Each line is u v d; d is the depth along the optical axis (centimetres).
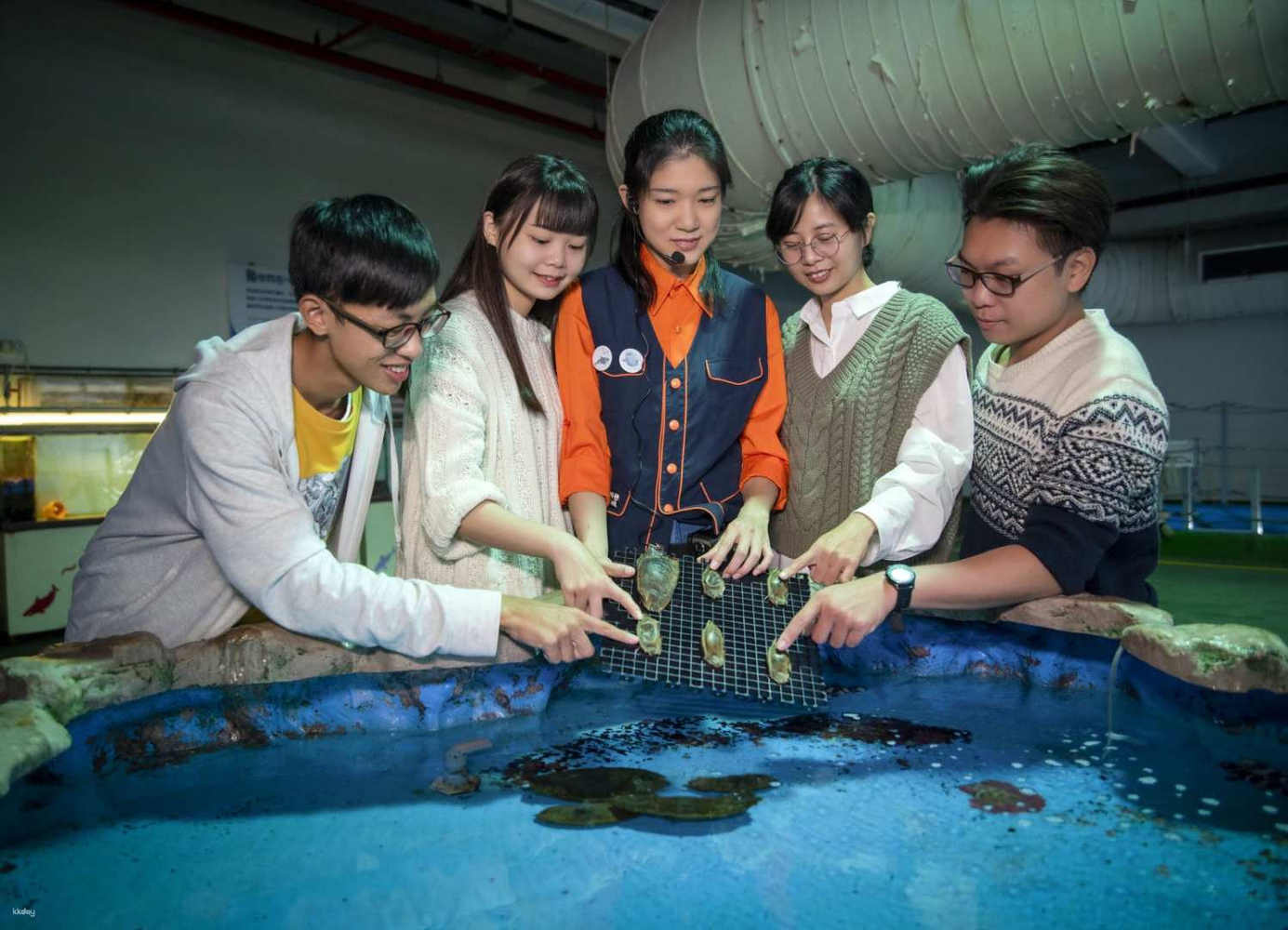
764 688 111
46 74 451
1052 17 284
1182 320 948
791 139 355
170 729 106
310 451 124
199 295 507
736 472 154
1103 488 121
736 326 151
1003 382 140
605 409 148
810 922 71
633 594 124
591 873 79
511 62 584
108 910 73
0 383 423
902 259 591
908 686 132
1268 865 79
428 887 77
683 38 375
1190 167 827
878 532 132
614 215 732
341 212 106
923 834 86
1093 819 88
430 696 116
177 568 117
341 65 546
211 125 511
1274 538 577
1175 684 115
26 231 446
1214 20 264
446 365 128
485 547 133
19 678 98
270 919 72
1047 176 118
